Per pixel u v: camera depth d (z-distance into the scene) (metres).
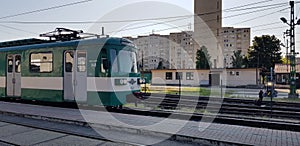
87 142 7.78
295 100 21.33
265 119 11.84
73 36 15.91
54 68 13.92
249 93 29.12
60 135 8.55
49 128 9.48
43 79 14.36
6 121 10.74
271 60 66.69
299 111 14.33
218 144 7.37
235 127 9.06
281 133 8.28
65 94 13.52
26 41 16.48
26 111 12.35
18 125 10.02
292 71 27.34
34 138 8.23
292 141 7.42
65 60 13.59
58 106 14.33
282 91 35.12
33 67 14.90
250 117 12.55
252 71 46.34
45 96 14.26
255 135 8.00
